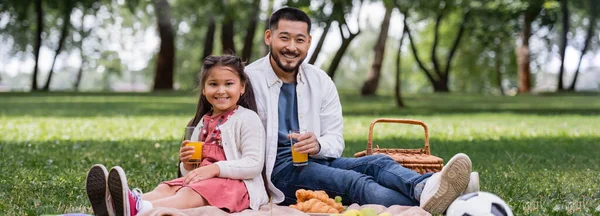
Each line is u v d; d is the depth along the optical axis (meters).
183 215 4.43
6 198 5.80
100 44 52.56
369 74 30.00
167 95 30.41
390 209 4.96
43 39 46.44
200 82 5.45
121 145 10.88
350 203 5.38
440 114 20.30
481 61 51.16
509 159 9.35
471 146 11.14
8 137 12.18
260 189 5.28
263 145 5.29
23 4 33.44
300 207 4.97
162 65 33.75
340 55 22.44
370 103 25.73
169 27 33.53
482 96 33.94
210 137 5.30
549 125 16.38
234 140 5.27
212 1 22.88
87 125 15.05
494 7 27.83
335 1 20.83
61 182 6.86
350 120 17.28
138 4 33.84
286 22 5.54
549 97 33.03
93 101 25.66
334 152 5.58
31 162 8.52
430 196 4.82
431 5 24.56
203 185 4.91
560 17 42.59
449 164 4.72
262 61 5.79
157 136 12.91
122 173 4.45
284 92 5.69
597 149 10.89
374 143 11.56
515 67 50.59
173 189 5.01
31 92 32.88
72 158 9.07
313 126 5.68
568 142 12.06
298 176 5.44
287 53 5.54
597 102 29.08
